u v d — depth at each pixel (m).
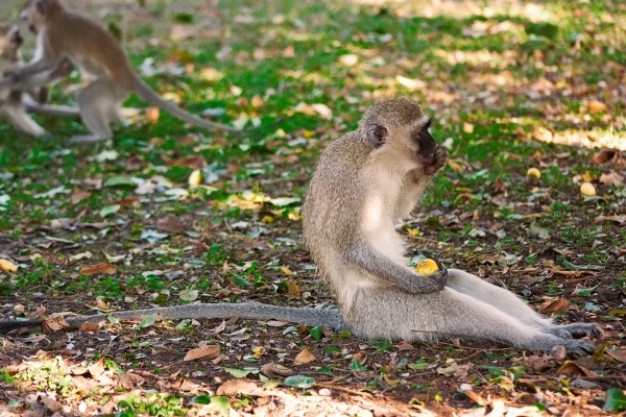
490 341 8.14
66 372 7.86
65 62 16.33
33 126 16.28
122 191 13.47
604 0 20.83
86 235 12.06
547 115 14.88
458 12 20.91
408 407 7.09
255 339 8.68
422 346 8.17
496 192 12.16
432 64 17.78
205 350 8.23
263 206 12.31
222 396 7.31
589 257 10.02
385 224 8.57
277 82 17.53
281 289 9.95
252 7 22.95
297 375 7.73
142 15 22.70
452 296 8.16
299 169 13.83
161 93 17.75
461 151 13.58
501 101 15.62
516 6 20.89
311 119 15.63
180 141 15.39
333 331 8.67
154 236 11.74
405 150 8.40
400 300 8.27
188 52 19.25
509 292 8.60
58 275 10.73
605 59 17.19
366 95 16.53
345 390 7.40
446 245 10.84
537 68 17.09
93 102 15.88
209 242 11.50
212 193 13.02
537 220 11.16
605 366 7.59
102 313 9.45
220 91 17.47
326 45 19.39
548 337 7.92
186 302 9.83
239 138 15.35
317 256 8.62
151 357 8.33
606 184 12.01
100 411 7.31
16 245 11.77
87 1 24.14
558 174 12.32
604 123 14.30
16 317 9.52
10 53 16.56
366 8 21.92
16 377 7.78
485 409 6.95
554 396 7.11
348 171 8.41
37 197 13.38
